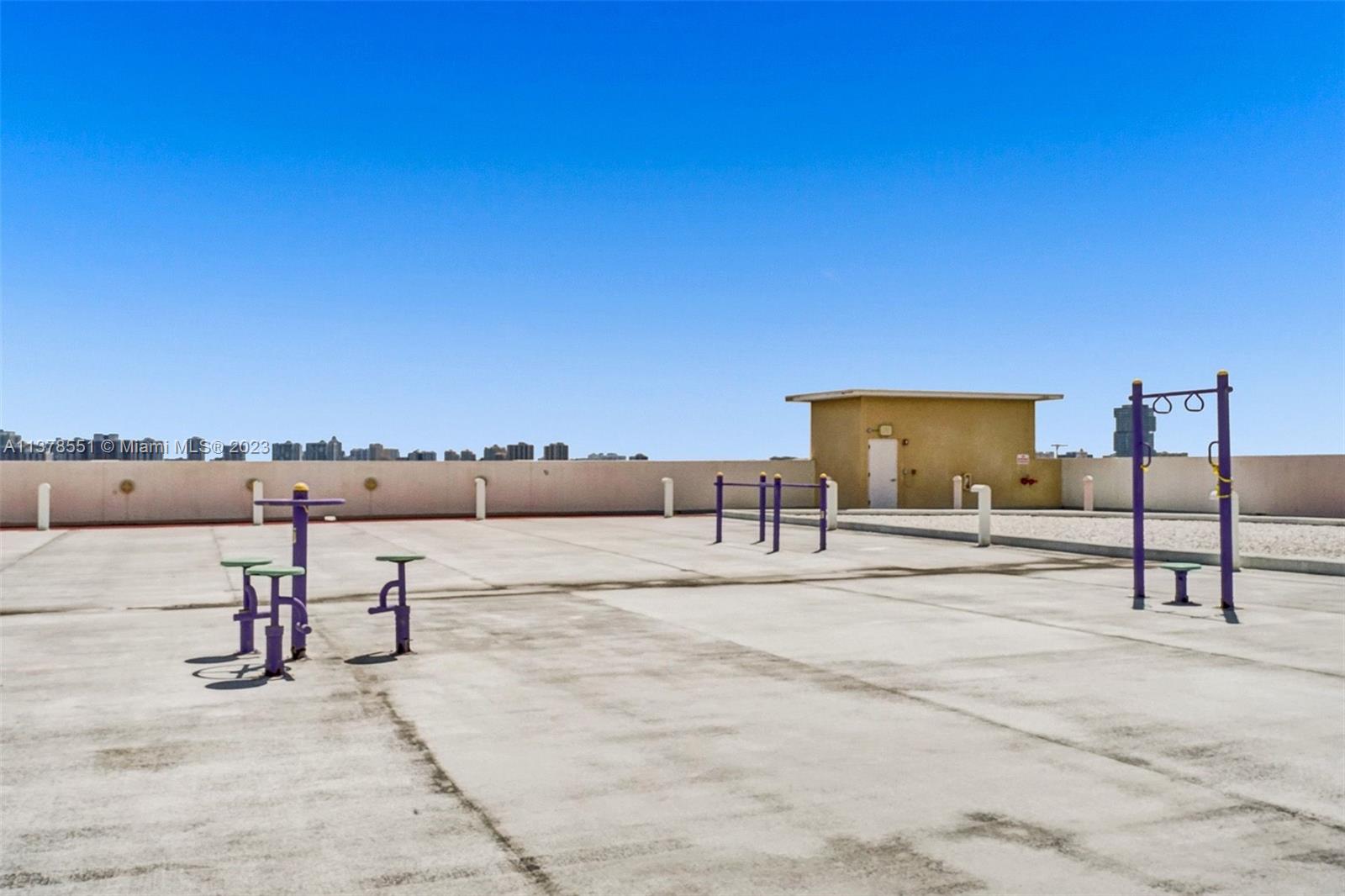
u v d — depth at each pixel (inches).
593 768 231.6
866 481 1444.4
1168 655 364.2
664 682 322.0
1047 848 184.2
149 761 237.5
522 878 171.6
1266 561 633.6
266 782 222.1
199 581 605.3
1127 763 234.8
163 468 1238.3
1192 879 170.7
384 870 175.0
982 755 241.4
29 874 173.3
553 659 359.3
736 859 179.6
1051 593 530.3
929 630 417.1
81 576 633.6
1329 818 199.9
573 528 1098.7
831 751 244.2
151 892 166.6
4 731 262.7
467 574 633.6
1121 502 1435.8
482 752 244.2
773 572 639.1
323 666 347.3
